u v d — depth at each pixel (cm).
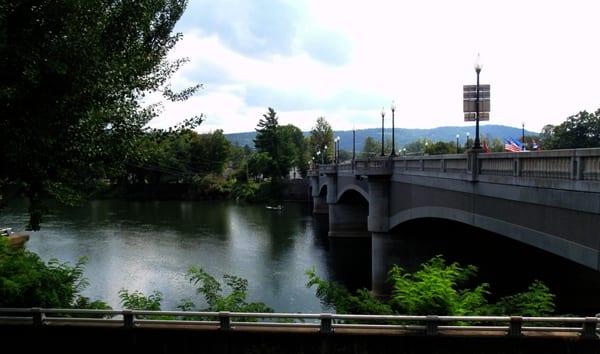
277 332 1053
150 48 1155
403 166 2898
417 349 1026
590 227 1110
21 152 907
